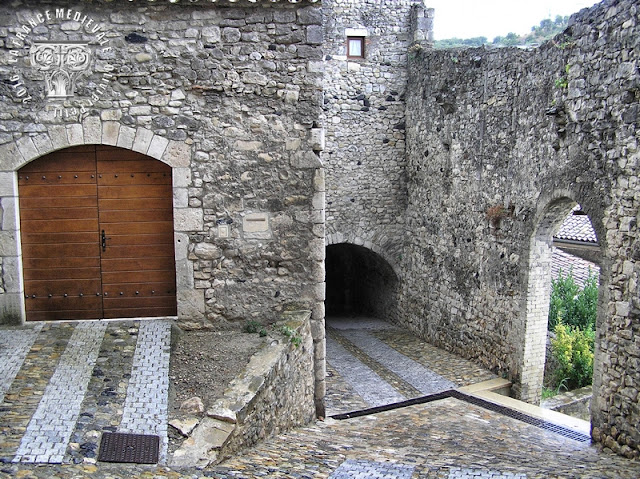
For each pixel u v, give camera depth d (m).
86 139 6.08
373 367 10.03
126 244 6.45
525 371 8.83
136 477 3.92
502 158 9.23
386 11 12.40
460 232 10.57
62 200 6.33
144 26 6.04
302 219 6.42
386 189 12.81
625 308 6.36
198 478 3.97
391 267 13.06
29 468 3.89
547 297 8.79
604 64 6.81
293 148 6.33
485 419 7.56
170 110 6.14
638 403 6.12
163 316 6.55
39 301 6.38
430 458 5.20
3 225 6.13
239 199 6.32
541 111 8.20
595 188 6.98
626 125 6.43
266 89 6.24
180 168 6.21
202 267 6.34
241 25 6.14
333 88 12.36
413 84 12.26
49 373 5.22
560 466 5.21
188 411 4.78
